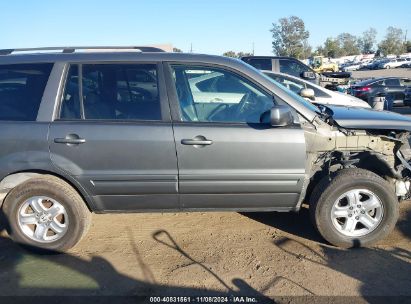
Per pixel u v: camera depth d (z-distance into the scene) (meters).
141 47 4.32
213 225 4.64
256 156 3.85
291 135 3.86
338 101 9.05
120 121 3.86
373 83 18.31
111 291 3.41
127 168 3.85
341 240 4.02
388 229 4.04
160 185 3.88
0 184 3.90
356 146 4.19
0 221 4.05
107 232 4.50
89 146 3.80
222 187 3.90
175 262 3.86
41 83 3.93
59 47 4.29
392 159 4.25
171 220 4.79
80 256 3.99
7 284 3.53
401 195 4.39
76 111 3.89
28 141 3.82
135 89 3.94
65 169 3.84
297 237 4.33
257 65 12.79
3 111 3.92
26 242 3.98
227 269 3.72
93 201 3.95
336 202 3.97
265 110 3.96
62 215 3.97
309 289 3.39
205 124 3.86
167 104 3.88
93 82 3.95
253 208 4.06
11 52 4.27
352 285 3.44
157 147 3.81
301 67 12.85
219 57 4.05
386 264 3.77
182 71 3.97
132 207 4.00
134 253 4.04
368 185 3.95
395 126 4.15
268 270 3.70
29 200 3.93
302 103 4.13
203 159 3.83
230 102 3.96
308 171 4.07
